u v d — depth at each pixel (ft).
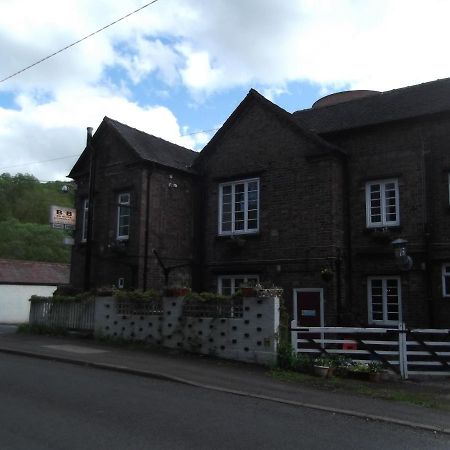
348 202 59.26
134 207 63.77
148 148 68.03
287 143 61.93
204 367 38.34
